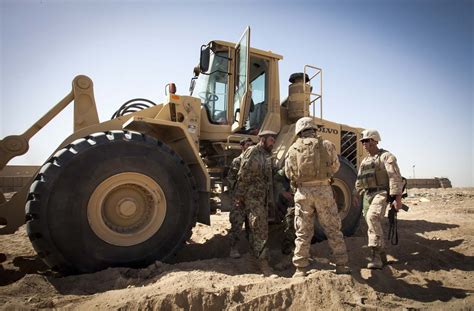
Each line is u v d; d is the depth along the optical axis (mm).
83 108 3863
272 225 4508
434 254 3650
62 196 2723
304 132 3004
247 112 4371
